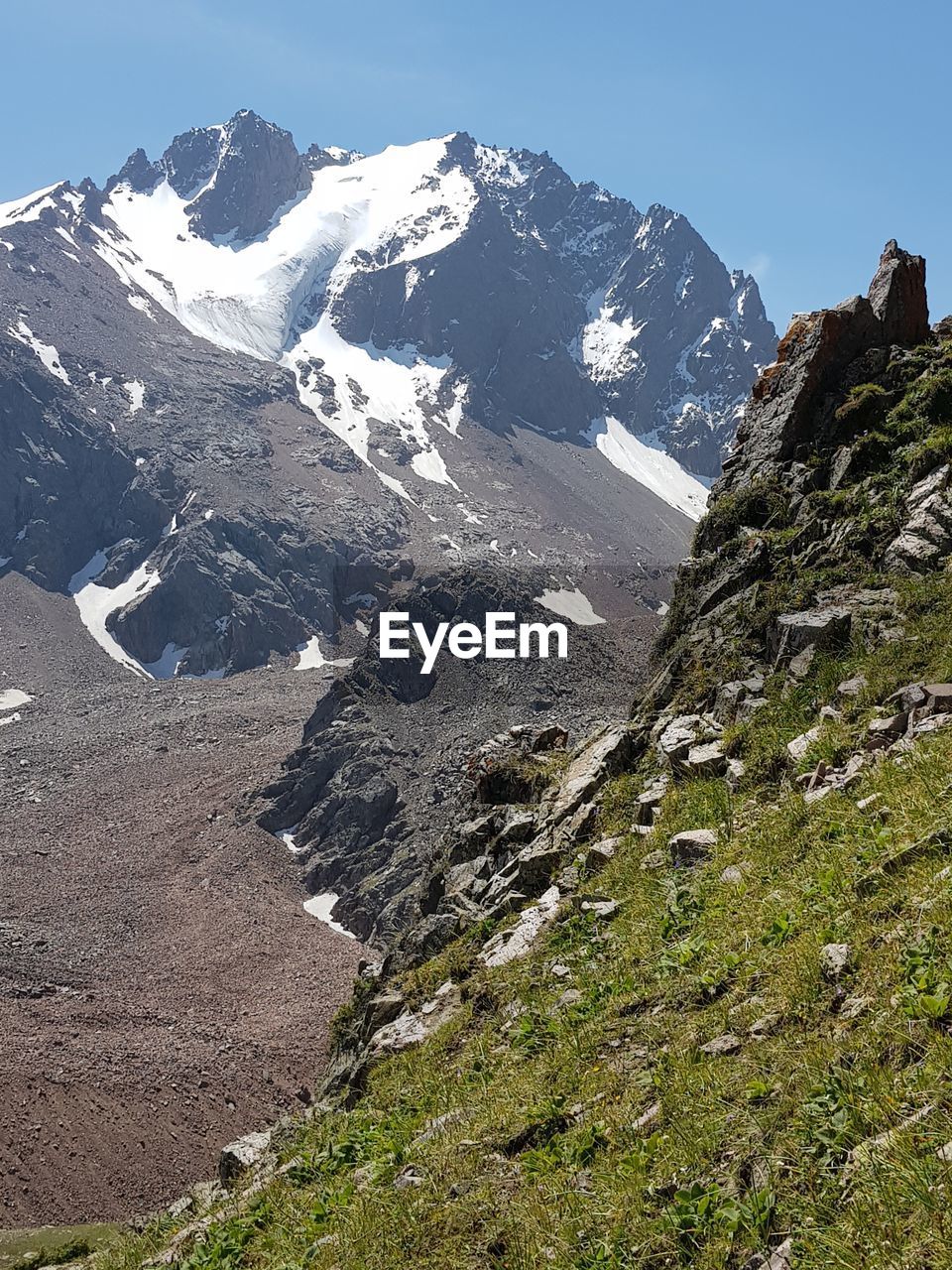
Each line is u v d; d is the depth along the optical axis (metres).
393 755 189.38
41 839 191.50
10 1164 89.94
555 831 21.52
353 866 170.12
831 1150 7.16
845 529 22.64
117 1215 88.19
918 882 9.73
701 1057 9.64
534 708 135.25
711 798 17.17
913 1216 6.15
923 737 13.89
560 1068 11.52
